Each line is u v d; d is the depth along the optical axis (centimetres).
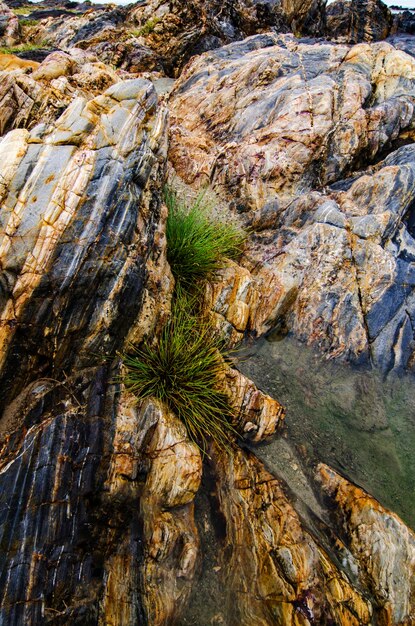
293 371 526
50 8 3303
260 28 1864
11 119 559
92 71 632
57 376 374
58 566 312
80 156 384
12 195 358
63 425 352
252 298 551
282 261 595
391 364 538
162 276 472
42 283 351
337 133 718
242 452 424
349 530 379
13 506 312
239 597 334
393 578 346
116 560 331
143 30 1873
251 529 365
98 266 376
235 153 724
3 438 333
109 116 413
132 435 383
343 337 546
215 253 558
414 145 721
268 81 872
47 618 293
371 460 445
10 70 620
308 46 980
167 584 330
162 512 363
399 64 816
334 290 565
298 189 701
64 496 333
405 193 625
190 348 453
